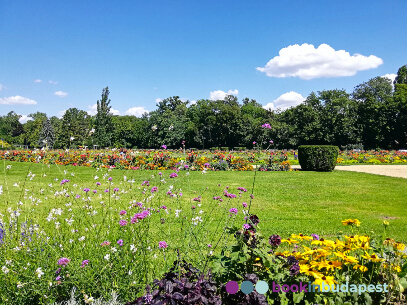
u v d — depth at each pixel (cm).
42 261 297
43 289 273
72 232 365
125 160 1805
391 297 243
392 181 1336
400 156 2780
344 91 6512
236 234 264
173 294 187
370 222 661
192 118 8325
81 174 1402
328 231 588
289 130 6475
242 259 239
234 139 7306
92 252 316
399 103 5606
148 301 193
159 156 1789
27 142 9412
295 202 878
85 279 281
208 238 477
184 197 866
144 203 466
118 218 426
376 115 5716
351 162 2620
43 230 365
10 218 378
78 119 8812
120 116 9300
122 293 279
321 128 6125
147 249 347
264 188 1123
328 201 898
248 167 1847
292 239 280
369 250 285
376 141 5712
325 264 236
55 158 2098
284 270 238
